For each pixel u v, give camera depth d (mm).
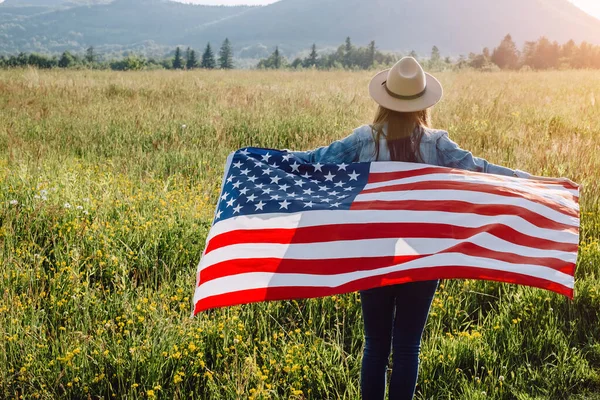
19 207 5664
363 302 2887
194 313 2830
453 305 4320
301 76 23594
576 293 4270
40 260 4594
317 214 3025
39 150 8008
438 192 3008
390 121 3070
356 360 3701
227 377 3438
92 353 3641
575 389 3518
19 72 19641
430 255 2758
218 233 3115
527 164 7000
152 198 6191
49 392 3404
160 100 13242
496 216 2920
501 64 88562
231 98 13461
